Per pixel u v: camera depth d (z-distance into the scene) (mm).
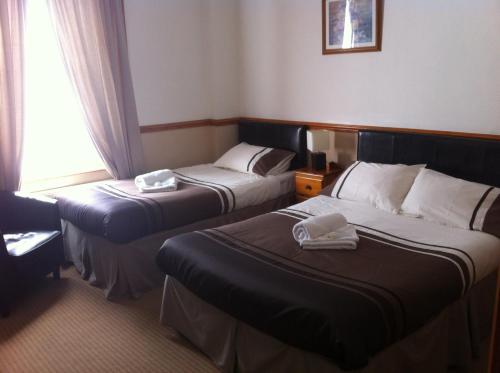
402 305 1935
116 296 3221
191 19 4637
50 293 3318
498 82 3127
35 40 3709
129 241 3107
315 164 4168
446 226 2801
